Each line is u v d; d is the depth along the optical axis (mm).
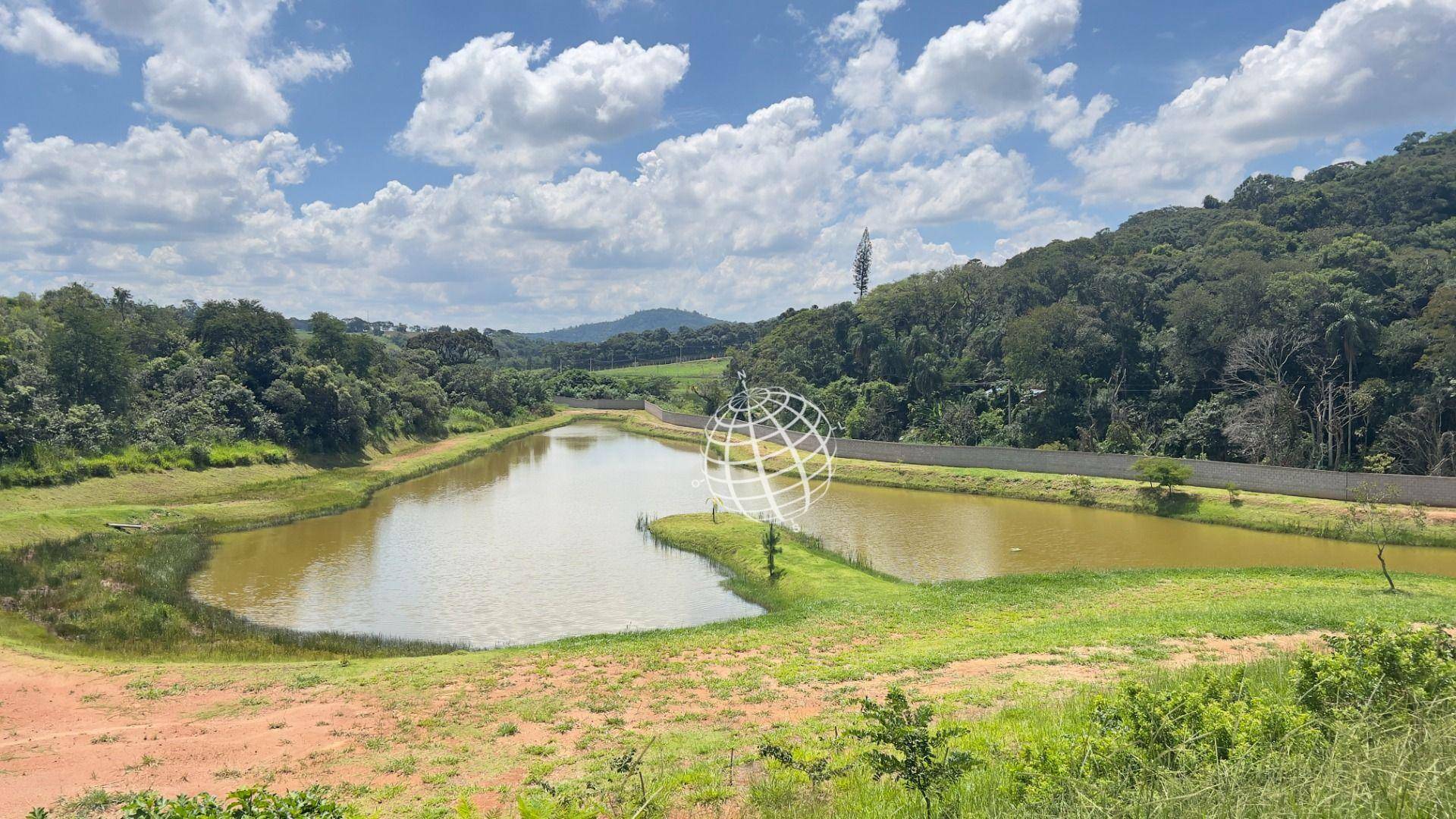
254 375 67188
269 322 72875
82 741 14938
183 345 68750
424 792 12211
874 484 56125
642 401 132375
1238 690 9961
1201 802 6477
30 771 13516
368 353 89500
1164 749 7922
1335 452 49531
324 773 13266
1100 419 62125
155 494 45594
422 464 64438
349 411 65062
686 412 107625
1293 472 41969
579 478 60781
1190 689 10383
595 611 27594
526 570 33156
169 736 15156
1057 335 67375
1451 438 44938
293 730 15383
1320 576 27344
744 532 37219
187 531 38531
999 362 75625
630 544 38125
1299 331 55250
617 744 14039
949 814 7988
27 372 49250
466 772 13039
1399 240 70062
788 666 18672
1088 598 25109
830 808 9180
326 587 30594
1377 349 51906
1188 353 61406
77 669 19484
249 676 19125
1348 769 6453
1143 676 14961
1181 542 36938
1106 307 71500
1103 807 6707
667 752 13227
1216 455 53719
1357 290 54594
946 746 8742
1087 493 47594
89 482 43875
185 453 51250
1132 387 65125
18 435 42625
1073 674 15938
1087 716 11031
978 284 89062
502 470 65750
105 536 35156
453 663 19953
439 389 97625
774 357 97500
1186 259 77188
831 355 92000
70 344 51594
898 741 8156
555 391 144750
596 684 17922
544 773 12766
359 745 14500
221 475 51156
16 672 19016
